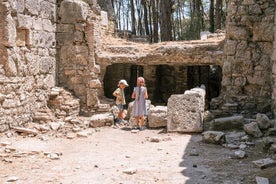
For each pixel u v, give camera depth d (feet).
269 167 23.34
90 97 46.19
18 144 31.07
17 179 22.02
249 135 32.04
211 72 68.85
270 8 42.06
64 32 46.29
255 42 43.06
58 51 46.47
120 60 47.42
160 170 23.54
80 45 46.29
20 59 37.17
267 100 42.65
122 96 41.91
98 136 35.42
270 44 42.42
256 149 28.19
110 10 68.49
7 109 34.58
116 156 27.50
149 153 28.25
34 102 40.22
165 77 64.03
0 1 34.73
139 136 35.22
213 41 48.19
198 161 25.46
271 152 26.58
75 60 46.37
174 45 47.62
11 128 35.17
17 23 36.76
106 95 60.08
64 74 46.57
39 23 41.34
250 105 43.14
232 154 27.17
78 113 45.39
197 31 93.15
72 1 45.70
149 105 42.39
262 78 42.86
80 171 23.68
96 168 24.32
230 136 32.42
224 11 104.88
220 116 42.93
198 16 94.43
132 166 24.63
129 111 43.11
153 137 33.40
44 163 25.68
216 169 23.41
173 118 36.27
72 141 33.12
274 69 40.32
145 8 101.04
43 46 42.45
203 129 36.19
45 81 42.88
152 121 38.55
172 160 25.91
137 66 65.77
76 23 46.09
